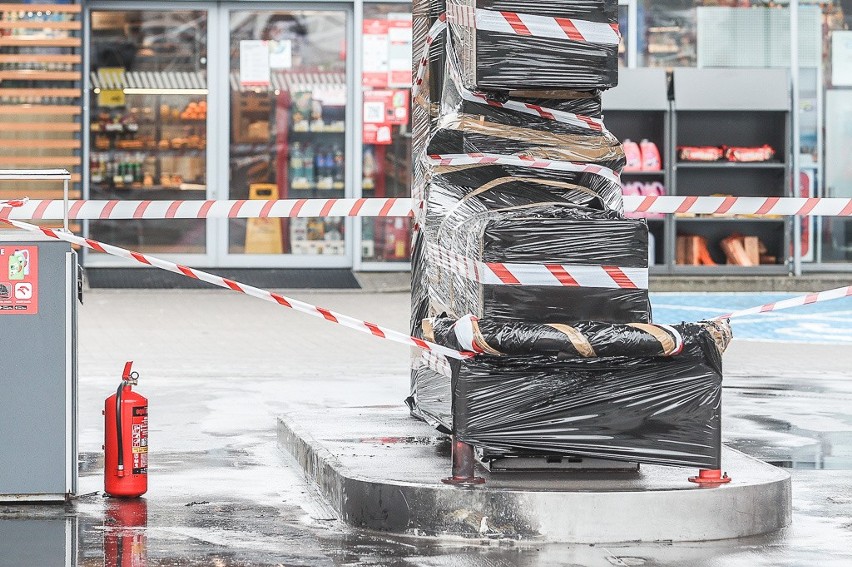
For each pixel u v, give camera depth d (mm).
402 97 25562
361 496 7512
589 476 7781
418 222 9578
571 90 8070
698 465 7578
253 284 24469
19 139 24328
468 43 7945
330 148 25797
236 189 25688
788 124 25625
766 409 12312
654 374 7562
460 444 7484
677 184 26156
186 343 17172
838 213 8758
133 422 8289
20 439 8125
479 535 7250
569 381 7523
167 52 25453
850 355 16516
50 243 8164
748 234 26156
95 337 17578
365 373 14555
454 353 7469
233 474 9078
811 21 25953
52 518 7730
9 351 8125
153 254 25406
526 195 8328
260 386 13453
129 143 25422
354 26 25406
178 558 6797
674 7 25859
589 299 7574
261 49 25594
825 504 8328
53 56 24266
